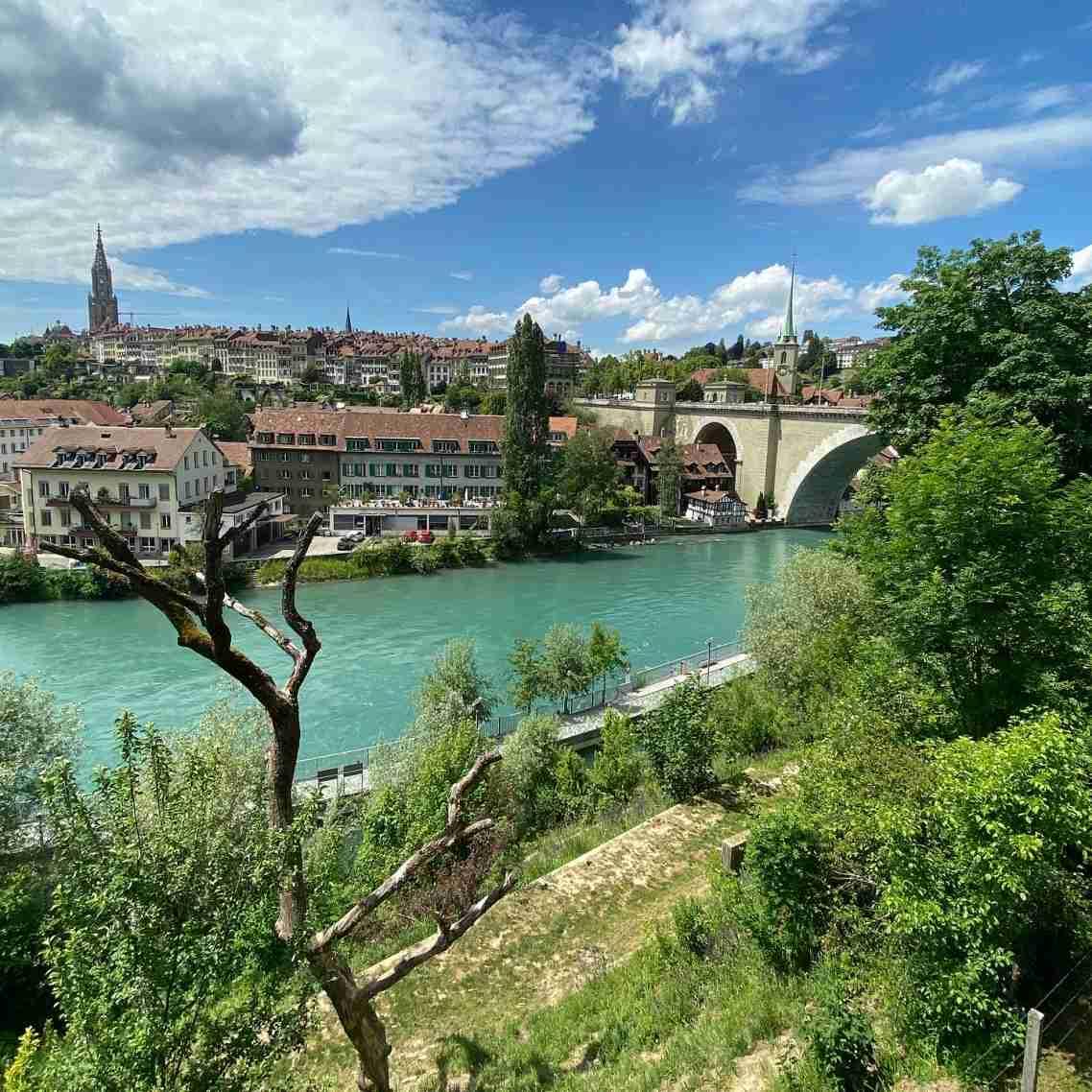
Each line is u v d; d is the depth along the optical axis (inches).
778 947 443.5
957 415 729.6
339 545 2439.7
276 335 7342.5
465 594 2114.9
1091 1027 334.0
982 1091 307.4
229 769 661.9
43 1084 237.9
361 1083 340.2
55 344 7687.0
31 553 1966.0
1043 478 525.3
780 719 911.7
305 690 1378.0
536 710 1186.0
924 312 858.1
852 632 882.1
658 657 1576.0
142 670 1456.7
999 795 328.5
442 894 606.9
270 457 2965.1
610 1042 419.8
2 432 3287.4
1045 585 522.3
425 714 1010.1
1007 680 520.4
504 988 499.2
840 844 410.6
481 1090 397.4
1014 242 836.6
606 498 3174.2
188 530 2229.3
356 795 884.6
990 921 321.4
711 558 2694.4
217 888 251.9
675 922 505.0
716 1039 387.9
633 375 5669.3
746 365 7273.6
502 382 6289.4
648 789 808.3
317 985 291.9
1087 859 401.7
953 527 536.1
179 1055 243.0
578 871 627.8
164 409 4630.9
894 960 374.3
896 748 410.0
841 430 3149.6
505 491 2748.5
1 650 1551.4
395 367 6801.2
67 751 762.2
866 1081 328.2
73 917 243.9
